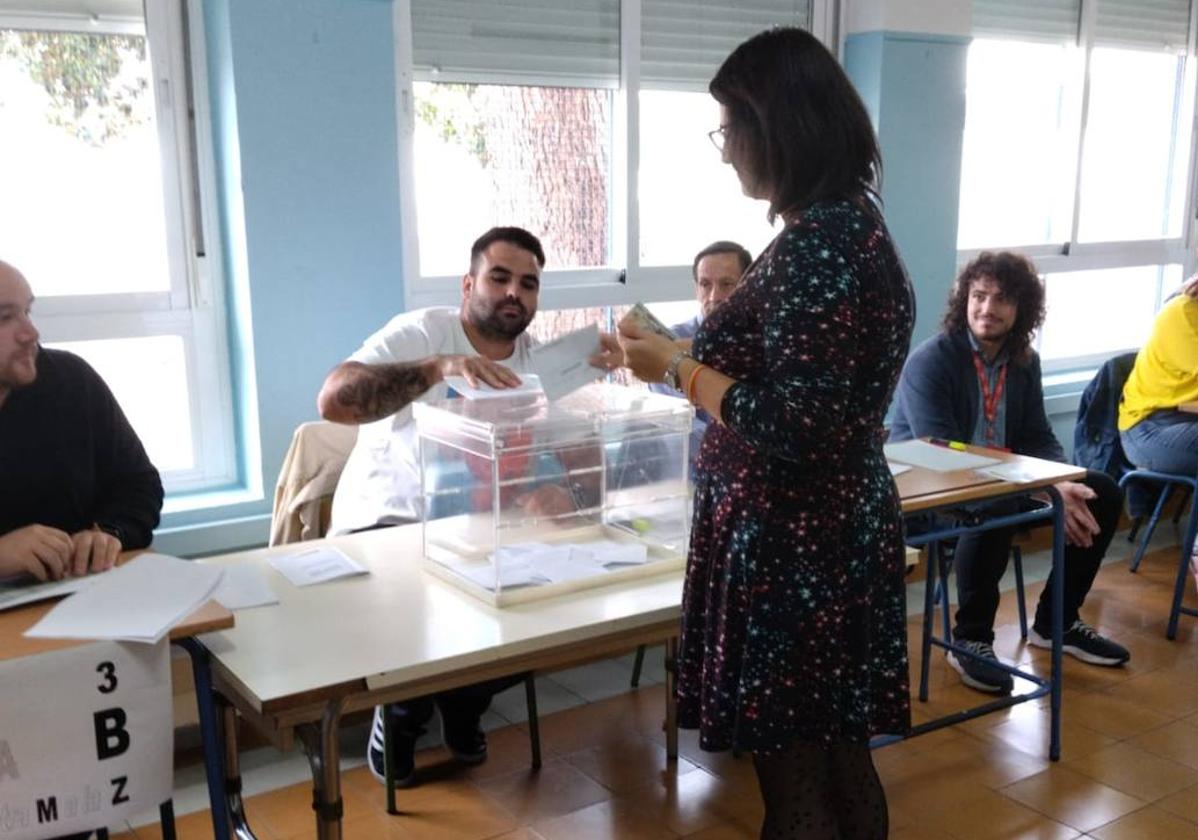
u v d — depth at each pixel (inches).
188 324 114.0
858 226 54.0
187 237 112.4
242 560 77.3
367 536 83.7
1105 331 199.5
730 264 113.0
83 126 106.4
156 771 56.6
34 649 53.4
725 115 58.1
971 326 120.6
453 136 124.4
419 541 82.5
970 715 103.0
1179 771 102.0
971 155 171.3
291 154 108.5
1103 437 152.7
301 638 62.7
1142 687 120.2
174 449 116.1
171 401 115.0
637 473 79.3
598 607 68.3
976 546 118.2
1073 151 181.0
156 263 112.1
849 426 55.8
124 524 71.9
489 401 77.5
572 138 134.0
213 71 109.1
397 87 116.4
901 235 154.0
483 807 96.0
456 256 127.0
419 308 123.7
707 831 92.3
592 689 120.4
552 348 70.5
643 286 141.2
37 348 67.8
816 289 52.6
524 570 72.2
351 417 87.1
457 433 72.3
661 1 137.2
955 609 141.9
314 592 70.7
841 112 55.1
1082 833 91.7
